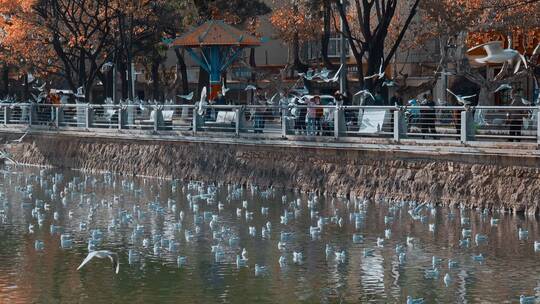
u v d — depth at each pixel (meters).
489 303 20.91
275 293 21.84
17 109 51.81
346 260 24.95
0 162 50.97
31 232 29.28
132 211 33.19
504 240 26.92
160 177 41.97
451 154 31.72
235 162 38.91
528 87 48.50
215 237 28.06
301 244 27.02
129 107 44.53
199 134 40.53
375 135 34.62
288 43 61.28
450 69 51.53
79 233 29.09
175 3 54.12
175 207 33.47
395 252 25.80
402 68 55.56
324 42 49.94
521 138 30.94
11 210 33.78
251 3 55.47
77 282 22.98
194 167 40.59
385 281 22.83
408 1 55.47
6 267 24.56
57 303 21.25
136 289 22.31
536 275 23.16
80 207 34.22
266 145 37.66
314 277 23.22
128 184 40.06
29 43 56.06
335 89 59.69
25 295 21.89
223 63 45.16
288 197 35.38
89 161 45.94
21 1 53.66
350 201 34.03
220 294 21.81
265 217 31.39
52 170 46.59
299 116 38.34
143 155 43.12
